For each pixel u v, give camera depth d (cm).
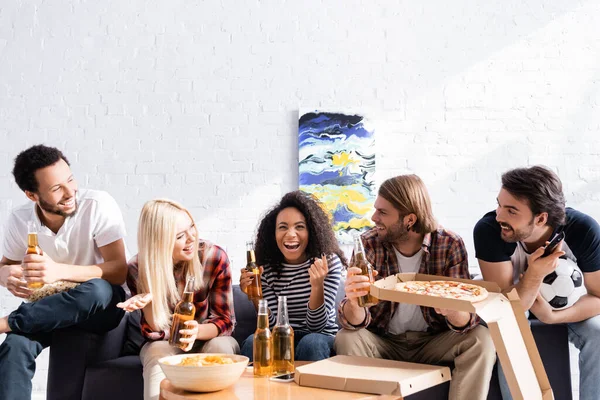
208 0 380
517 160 366
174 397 173
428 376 180
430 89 372
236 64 377
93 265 252
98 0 382
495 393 235
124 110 377
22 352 229
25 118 377
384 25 375
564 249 253
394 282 215
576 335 250
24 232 265
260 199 370
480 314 173
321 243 261
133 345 268
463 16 374
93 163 374
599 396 241
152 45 380
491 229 249
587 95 368
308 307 250
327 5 377
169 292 244
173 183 373
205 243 259
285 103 374
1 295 367
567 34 371
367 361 197
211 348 231
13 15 383
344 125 368
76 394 243
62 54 380
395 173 367
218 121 375
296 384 183
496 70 371
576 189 364
